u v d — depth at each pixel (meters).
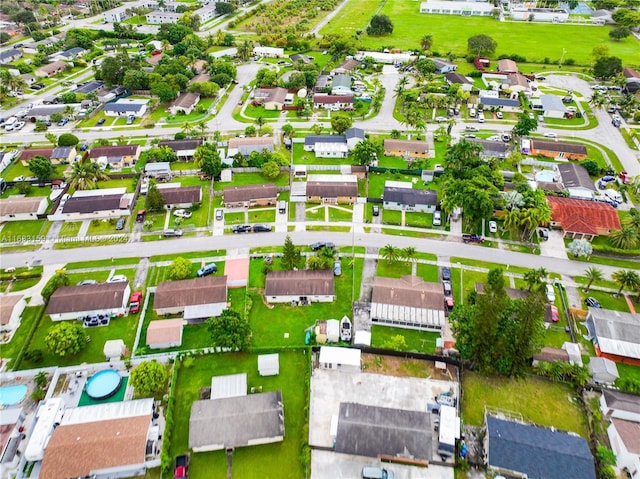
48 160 136.12
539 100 182.88
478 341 76.38
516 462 65.94
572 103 184.62
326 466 68.12
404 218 120.19
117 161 141.38
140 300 96.25
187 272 100.19
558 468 64.94
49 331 83.56
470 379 80.81
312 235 114.12
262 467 68.12
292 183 131.25
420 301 91.50
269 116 174.00
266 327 90.25
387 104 183.00
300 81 189.38
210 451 69.75
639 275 102.00
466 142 129.12
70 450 66.44
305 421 73.19
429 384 79.75
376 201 125.44
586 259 107.50
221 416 70.81
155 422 73.94
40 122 165.88
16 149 150.38
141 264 105.75
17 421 71.94
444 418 71.69
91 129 165.12
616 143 156.50
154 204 119.31
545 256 108.38
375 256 107.69
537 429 70.19
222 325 83.12
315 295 94.56
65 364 83.38
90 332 89.50
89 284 97.81
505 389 79.25
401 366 82.81
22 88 189.62
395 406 76.31
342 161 143.88
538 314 74.50
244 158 143.25
